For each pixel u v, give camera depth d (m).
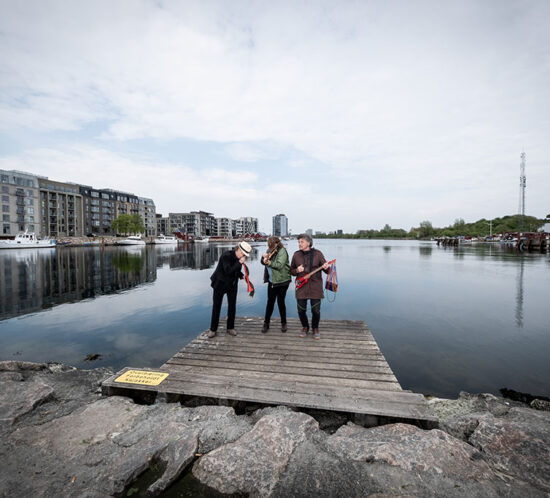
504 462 2.51
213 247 71.69
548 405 4.13
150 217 132.75
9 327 8.41
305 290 5.35
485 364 5.82
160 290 14.64
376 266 24.75
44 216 84.88
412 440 2.70
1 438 2.90
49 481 2.32
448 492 2.15
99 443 2.82
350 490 2.19
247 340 5.38
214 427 3.03
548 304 10.89
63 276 19.72
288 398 3.38
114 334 7.76
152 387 3.69
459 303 11.20
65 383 4.38
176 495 2.25
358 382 3.84
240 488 2.28
